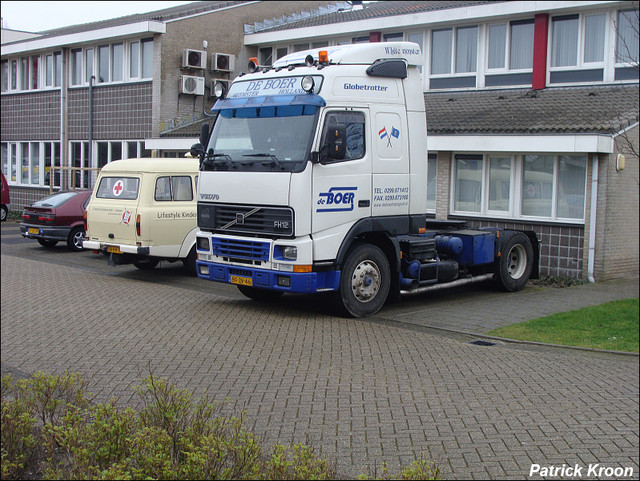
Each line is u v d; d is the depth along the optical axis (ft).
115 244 45.37
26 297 39.58
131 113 83.56
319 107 32.37
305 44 83.25
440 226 43.29
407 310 37.47
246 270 33.76
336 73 33.14
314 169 32.19
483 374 25.35
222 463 14.76
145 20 78.89
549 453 18.38
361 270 34.83
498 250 43.04
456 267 39.81
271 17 90.12
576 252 48.91
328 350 28.19
